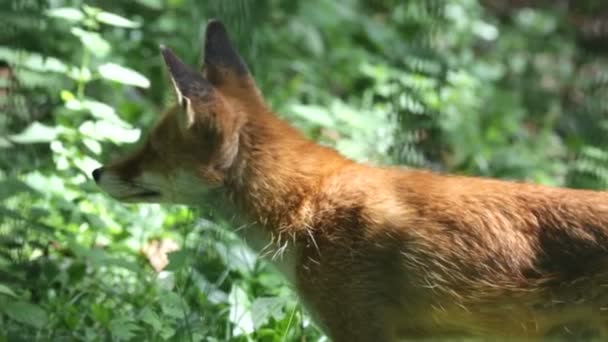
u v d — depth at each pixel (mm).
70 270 12008
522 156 17625
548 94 20500
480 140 17703
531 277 9742
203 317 11328
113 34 17406
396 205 9992
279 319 11133
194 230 13117
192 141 10344
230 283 12133
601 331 9781
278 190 10344
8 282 11555
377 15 21906
